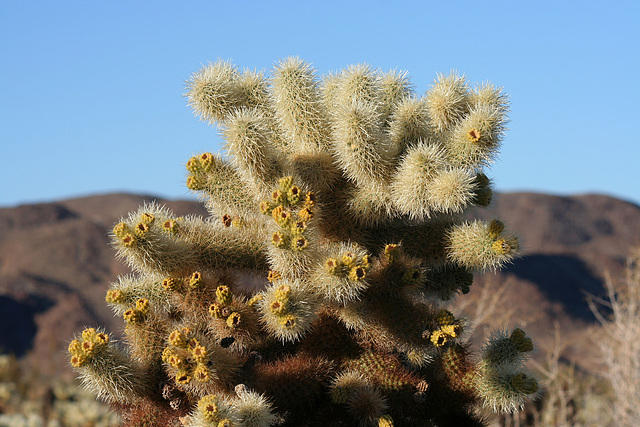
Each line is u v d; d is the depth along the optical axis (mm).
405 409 2742
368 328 2770
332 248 2680
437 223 2932
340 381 2637
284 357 2836
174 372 2570
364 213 2779
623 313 9266
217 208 3006
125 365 2570
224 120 2953
